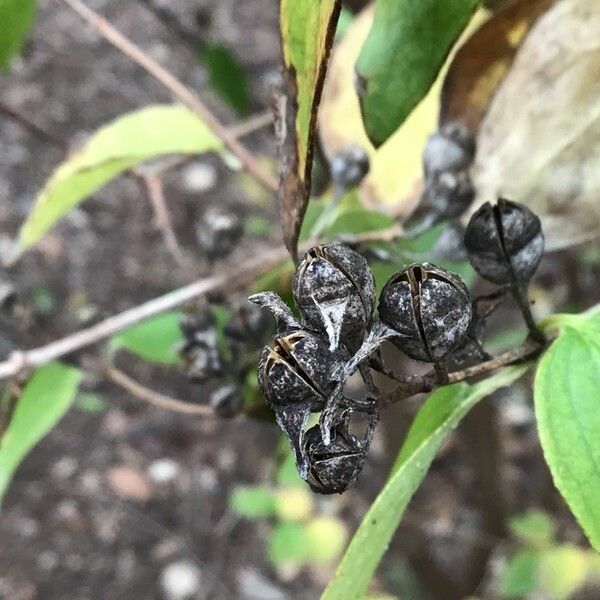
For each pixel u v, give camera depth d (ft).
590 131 0.32
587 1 0.31
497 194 0.33
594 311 0.25
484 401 0.75
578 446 0.21
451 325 0.20
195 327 0.36
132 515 1.20
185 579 1.14
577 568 0.78
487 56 0.31
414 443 0.25
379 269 0.36
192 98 0.41
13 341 0.44
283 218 0.22
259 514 0.90
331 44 0.18
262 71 1.49
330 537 0.89
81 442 1.27
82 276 1.38
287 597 1.11
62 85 1.63
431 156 0.32
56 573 1.15
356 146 0.35
